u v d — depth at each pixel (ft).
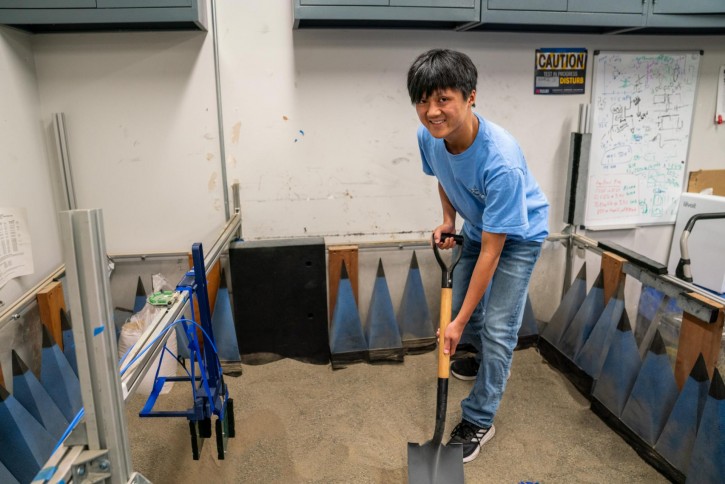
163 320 4.21
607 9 7.43
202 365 5.01
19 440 5.38
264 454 6.42
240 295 8.27
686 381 5.82
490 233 5.19
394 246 9.03
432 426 6.99
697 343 5.94
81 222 2.69
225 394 5.74
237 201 8.44
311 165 8.54
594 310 7.93
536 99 8.79
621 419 6.72
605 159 9.19
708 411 5.34
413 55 8.30
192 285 4.96
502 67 8.55
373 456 6.40
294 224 8.77
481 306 7.59
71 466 2.83
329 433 6.82
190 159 8.25
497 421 7.11
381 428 6.95
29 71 7.45
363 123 8.48
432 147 5.99
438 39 8.28
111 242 8.46
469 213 6.30
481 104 8.68
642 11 7.52
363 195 8.80
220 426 5.46
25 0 6.42
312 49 8.05
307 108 8.28
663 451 6.04
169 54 7.77
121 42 7.66
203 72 7.92
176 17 6.68
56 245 8.00
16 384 5.91
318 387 7.94
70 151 7.98
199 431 5.23
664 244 9.83
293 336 8.56
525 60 8.58
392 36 8.16
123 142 8.05
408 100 8.49
